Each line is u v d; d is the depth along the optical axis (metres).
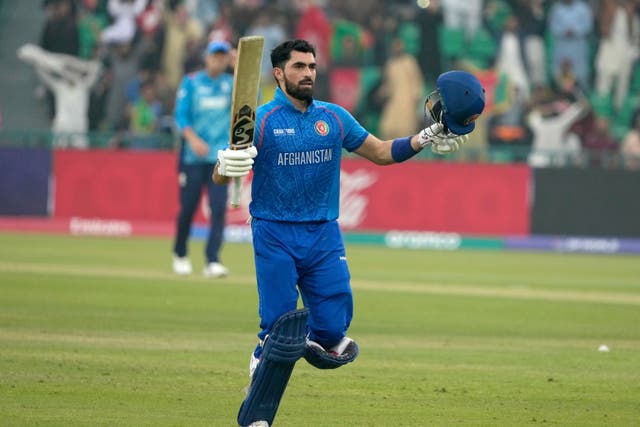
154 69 82.62
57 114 82.88
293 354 19.27
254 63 19.36
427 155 76.88
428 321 36.59
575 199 72.69
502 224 73.25
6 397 22.75
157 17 82.94
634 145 78.62
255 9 82.44
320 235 20.64
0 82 85.12
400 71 79.56
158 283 44.81
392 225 74.00
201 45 80.44
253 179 20.72
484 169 73.31
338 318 20.64
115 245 65.62
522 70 81.19
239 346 30.14
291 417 21.75
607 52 82.12
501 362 28.70
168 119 80.31
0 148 75.56
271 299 20.25
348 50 81.75
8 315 34.88
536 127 79.62
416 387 25.06
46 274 47.03
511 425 21.25
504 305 41.53
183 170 47.56
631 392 24.92
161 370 26.27
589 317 38.66
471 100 20.22
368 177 74.38
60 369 25.97
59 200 75.50
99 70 83.00
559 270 58.97
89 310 36.53
